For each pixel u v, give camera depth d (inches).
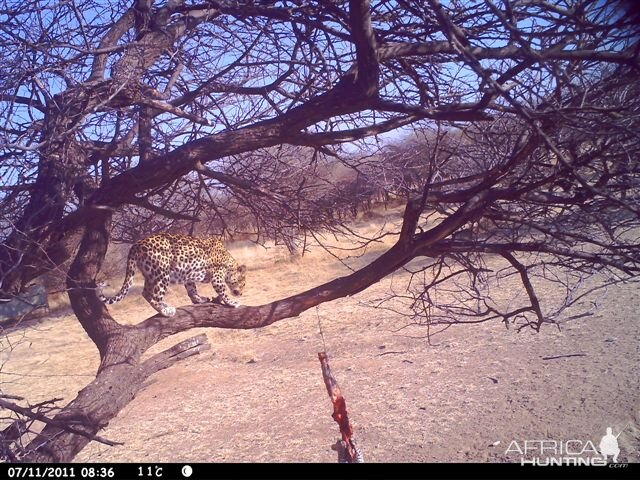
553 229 152.3
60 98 155.7
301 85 184.4
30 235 155.9
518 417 274.8
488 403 299.1
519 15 134.0
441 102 164.6
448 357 391.2
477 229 162.6
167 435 319.3
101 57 172.6
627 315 402.3
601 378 304.5
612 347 349.1
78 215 160.2
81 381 448.1
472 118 125.7
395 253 152.9
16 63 144.3
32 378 457.1
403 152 177.3
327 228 195.9
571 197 140.9
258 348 502.9
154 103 159.3
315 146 161.5
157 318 171.9
